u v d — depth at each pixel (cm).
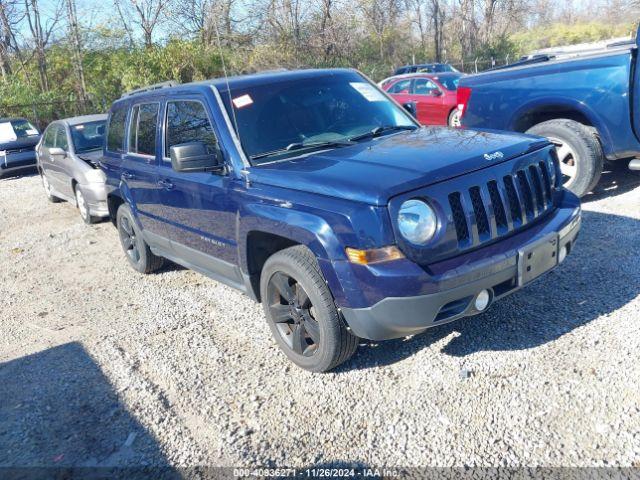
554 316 431
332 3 2659
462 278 334
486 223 358
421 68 2492
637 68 615
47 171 1095
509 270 353
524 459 300
